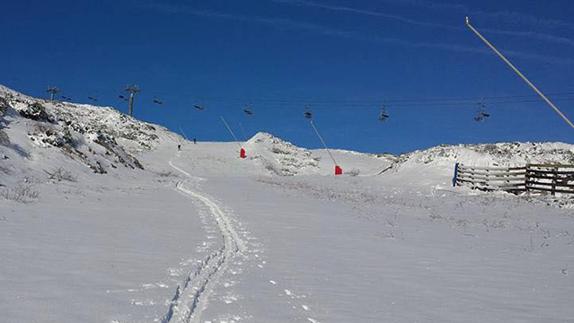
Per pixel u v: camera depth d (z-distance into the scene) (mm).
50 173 25391
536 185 34875
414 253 11695
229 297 7047
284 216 17516
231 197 23672
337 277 8703
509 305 7207
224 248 11180
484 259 11258
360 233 14664
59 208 16000
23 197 17406
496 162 46812
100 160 33219
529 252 12805
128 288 7121
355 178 47438
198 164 72562
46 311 5840
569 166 32625
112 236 11742
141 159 70000
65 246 10094
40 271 7848
